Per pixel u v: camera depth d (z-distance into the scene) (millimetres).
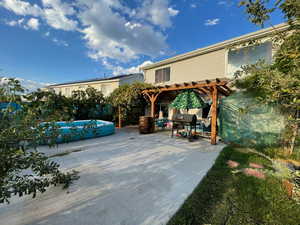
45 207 2736
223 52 10250
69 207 2754
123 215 2574
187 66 12312
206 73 11148
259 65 3418
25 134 2018
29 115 2027
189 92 9336
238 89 7758
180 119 8648
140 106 14633
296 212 2475
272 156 5129
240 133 7438
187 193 3219
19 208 2688
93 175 4031
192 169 4449
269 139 6449
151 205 2832
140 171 4312
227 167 4434
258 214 2480
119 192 3254
